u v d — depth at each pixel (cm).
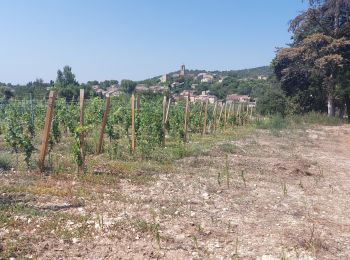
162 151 1415
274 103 4159
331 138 2416
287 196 943
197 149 1488
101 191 889
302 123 3525
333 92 3847
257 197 921
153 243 624
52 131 1441
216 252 606
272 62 4272
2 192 827
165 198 872
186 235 663
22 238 609
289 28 4091
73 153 1032
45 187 881
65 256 567
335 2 3781
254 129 2753
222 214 786
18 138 1041
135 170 1105
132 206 801
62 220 695
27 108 2033
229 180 1064
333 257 605
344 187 1066
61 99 2002
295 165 1310
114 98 2370
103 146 1376
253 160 1388
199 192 938
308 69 3881
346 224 766
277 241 655
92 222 693
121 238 636
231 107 3086
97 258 568
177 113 2212
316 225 747
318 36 3669
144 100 2208
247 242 649
